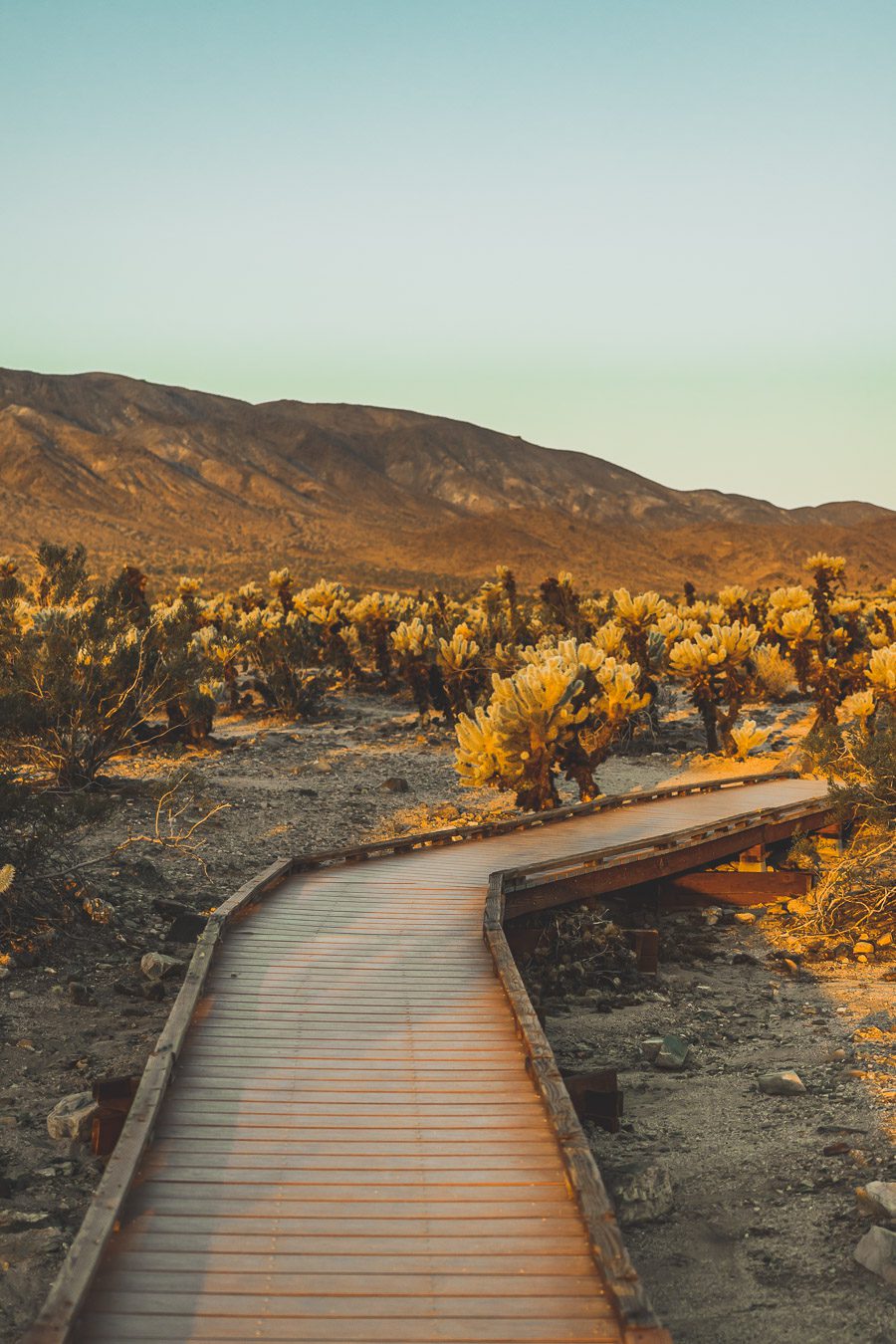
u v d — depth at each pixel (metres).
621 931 14.58
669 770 28.69
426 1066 7.93
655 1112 8.89
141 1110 6.53
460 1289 5.07
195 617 45.25
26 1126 8.00
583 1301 4.99
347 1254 5.35
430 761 28.19
